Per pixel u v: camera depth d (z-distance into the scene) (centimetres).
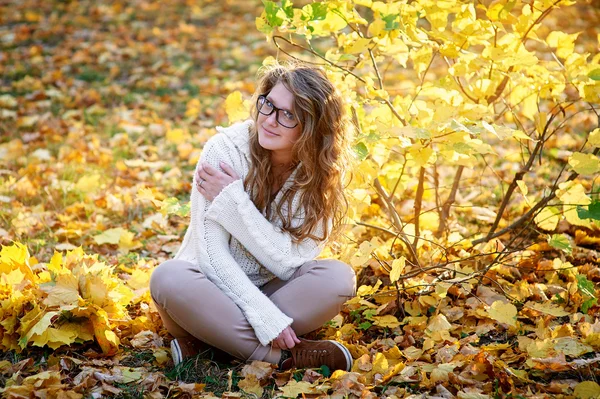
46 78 584
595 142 235
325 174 233
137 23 748
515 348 235
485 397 202
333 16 248
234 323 222
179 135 422
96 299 235
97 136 478
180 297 221
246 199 229
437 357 227
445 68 616
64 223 346
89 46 668
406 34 239
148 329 249
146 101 550
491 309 237
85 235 338
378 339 246
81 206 363
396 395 210
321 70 233
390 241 308
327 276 231
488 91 258
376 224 327
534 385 215
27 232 331
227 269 228
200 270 229
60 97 547
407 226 308
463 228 331
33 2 798
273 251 231
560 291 271
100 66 619
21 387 200
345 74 261
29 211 359
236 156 236
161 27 741
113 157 440
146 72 613
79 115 515
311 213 235
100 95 559
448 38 238
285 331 222
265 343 222
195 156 433
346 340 246
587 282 246
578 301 260
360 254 238
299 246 238
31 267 281
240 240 233
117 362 227
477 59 241
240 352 225
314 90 226
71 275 235
